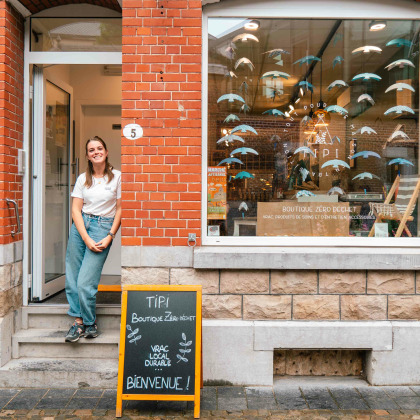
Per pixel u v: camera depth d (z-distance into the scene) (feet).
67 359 14.14
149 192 13.87
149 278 13.87
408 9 14.73
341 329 13.78
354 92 15.30
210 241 14.61
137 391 11.75
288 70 15.11
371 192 15.14
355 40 15.17
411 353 13.82
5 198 14.08
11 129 14.51
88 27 16.17
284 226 14.94
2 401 12.65
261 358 13.75
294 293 13.96
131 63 13.83
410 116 15.25
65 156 18.69
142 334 12.01
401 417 11.76
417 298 14.03
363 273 13.97
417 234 15.12
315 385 13.79
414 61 15.21
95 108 21.01
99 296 16.98
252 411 12.09
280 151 15.06
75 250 14.49
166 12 13.83
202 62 14.49
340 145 15.21
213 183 14.78
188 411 12.15
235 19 14.79
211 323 13.75
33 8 15.21
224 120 14.85
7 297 14.23
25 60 15.56
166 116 13.85
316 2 14.70
